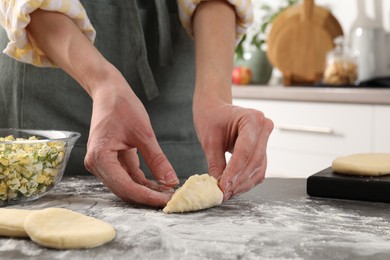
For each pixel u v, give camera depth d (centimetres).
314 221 65
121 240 57
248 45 256
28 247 56
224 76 87
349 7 232
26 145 71
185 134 107
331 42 220
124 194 70
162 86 105
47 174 73
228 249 54
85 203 73
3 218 59
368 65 207
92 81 74
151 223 63
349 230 62
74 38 77
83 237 54
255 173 76
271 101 203
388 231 62
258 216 67
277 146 202
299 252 54
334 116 186
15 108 98
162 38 100
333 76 206
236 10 94
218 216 67
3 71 98
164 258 52
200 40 91
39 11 78
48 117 99
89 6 98
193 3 92
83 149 98
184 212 69
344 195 78
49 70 97
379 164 81
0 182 70
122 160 75
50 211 61
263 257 52
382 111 175
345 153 185
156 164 72
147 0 103
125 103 71
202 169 109
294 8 222
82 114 100
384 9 222
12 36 80
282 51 222
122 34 100
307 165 195
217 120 80
